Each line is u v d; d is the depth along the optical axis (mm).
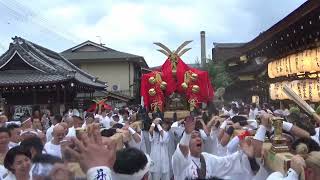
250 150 5078
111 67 49156
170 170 11664
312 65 12859
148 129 11539
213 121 8586
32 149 5320
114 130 6656
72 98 32344
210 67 39375
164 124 11570
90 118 11359
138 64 50781
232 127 6988
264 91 25438
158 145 11336
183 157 5957
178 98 13438
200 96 13461
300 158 3541
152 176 11312
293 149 4168
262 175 4855
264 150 4723
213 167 5395
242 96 33719
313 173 3037
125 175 3320
